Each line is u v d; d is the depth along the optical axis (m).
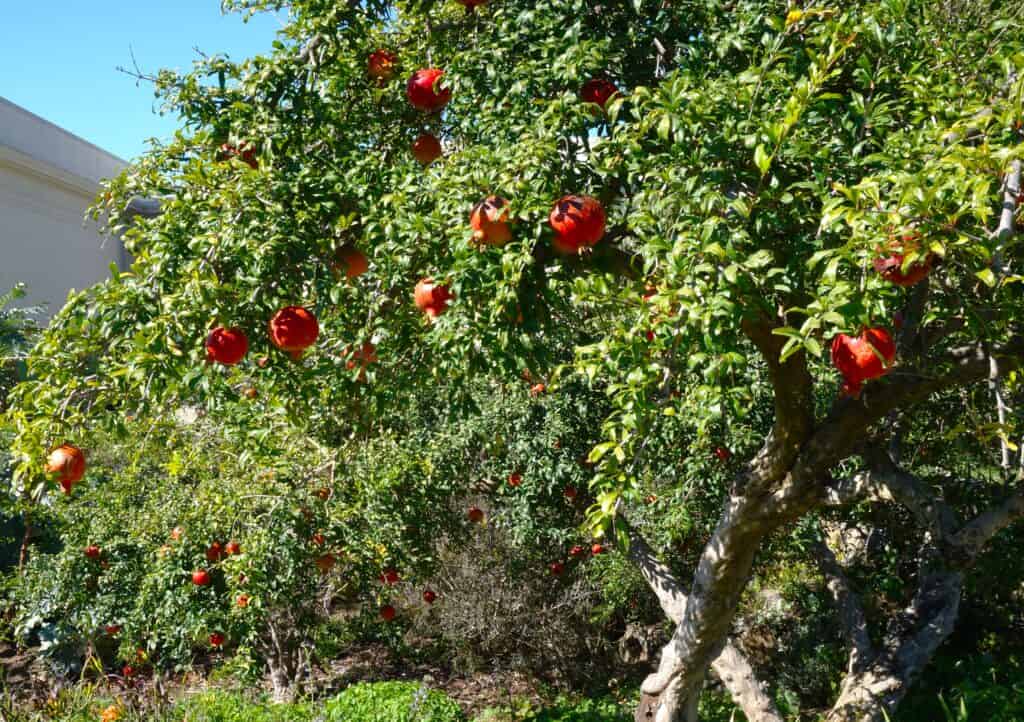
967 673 7.41
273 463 5.57
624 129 2.36
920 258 1.71
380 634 9.52
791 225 2.28
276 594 6.95
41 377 2.39
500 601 9.42
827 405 5.17
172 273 2.36
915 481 4.03
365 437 5.17
